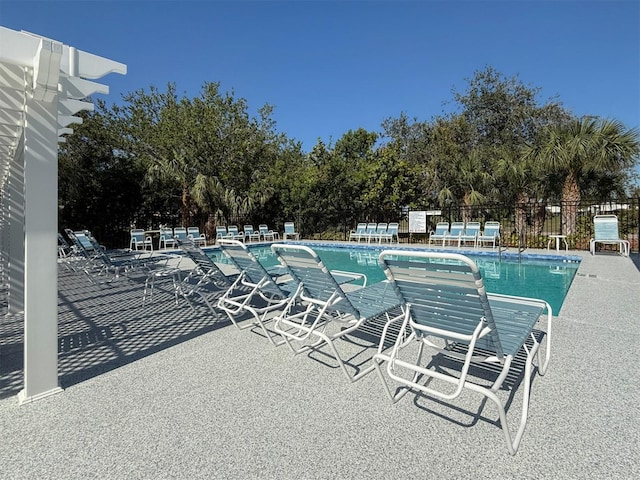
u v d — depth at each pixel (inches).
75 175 534.3
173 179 585.3
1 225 257.0
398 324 144.3
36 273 88.8
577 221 418.9
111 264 250.4
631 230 417.1
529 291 243.8
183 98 643.5
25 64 81.6
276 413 82.0
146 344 128.5
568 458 64.8
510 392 90.2
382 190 607.2
